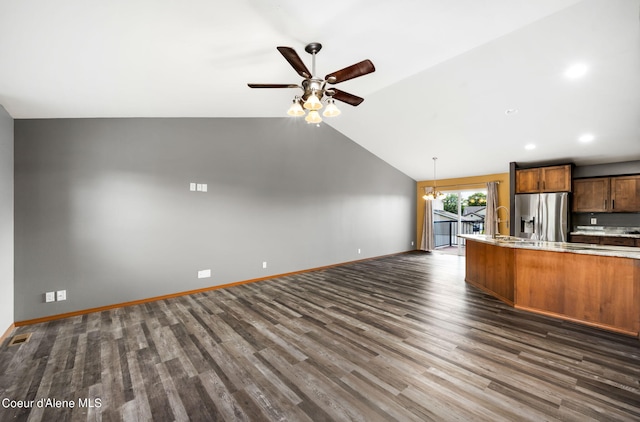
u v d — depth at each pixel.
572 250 3.12
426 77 3.87
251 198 4.88
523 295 3.51
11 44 1.72
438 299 3.93
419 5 1.99
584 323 3.05
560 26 2.66
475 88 3.92
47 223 3.17
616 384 1.98
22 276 3.04
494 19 2.30
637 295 2.77
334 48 2.52
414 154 6.75
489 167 6.70
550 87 3.60
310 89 2.33
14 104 2.67
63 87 2.46
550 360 2.31
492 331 2.87
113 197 3.57
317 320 3.17
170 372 2.16
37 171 3.12
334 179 6.30
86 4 1.45
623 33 2.64
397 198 8.05
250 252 4.87
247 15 1.82
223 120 4.55
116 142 3.60
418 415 1.69
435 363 2.27
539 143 5.09
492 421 1.63
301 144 5.65
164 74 2.54
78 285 3.34
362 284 4.75
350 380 2.05
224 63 2.49
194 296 4.07
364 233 7.04
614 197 5.28
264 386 1.99
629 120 4.00
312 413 1.72
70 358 2.36
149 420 1.67
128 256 3.67
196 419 1.67
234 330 2.91
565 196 5.44
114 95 2.84
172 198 4.03
